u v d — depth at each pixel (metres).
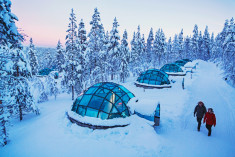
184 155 6.43
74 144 7.18
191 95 16.09
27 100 13.04
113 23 32.47
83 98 10.65
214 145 7.21
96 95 10.09
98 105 9.62
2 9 8.72
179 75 28.61
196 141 7.59
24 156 6.47
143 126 8.41
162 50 55.72
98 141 7.38
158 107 9.87
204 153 6.59
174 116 10.79
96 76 27.70
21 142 7.67
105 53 31.25
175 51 71.56
